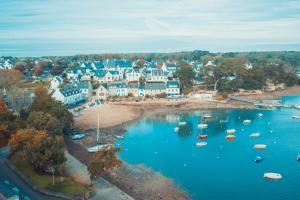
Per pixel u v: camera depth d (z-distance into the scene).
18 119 128.88
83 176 106.00
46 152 95.06
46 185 93.12
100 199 92.44
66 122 148.00
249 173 114.06
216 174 113.69
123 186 103.56
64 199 87.50
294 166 119.56
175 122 189.50
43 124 122.12
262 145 140.75
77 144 143.50
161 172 116.00
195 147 142.88
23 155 100.06
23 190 89.31
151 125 182.88
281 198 95.81
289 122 185.88
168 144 147.75
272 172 114.38
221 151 137.00
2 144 118.62
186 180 109.12
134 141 152.62
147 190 101.75
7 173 99.00
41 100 152.25
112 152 102.56
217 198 96.44
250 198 96.12
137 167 120.38
